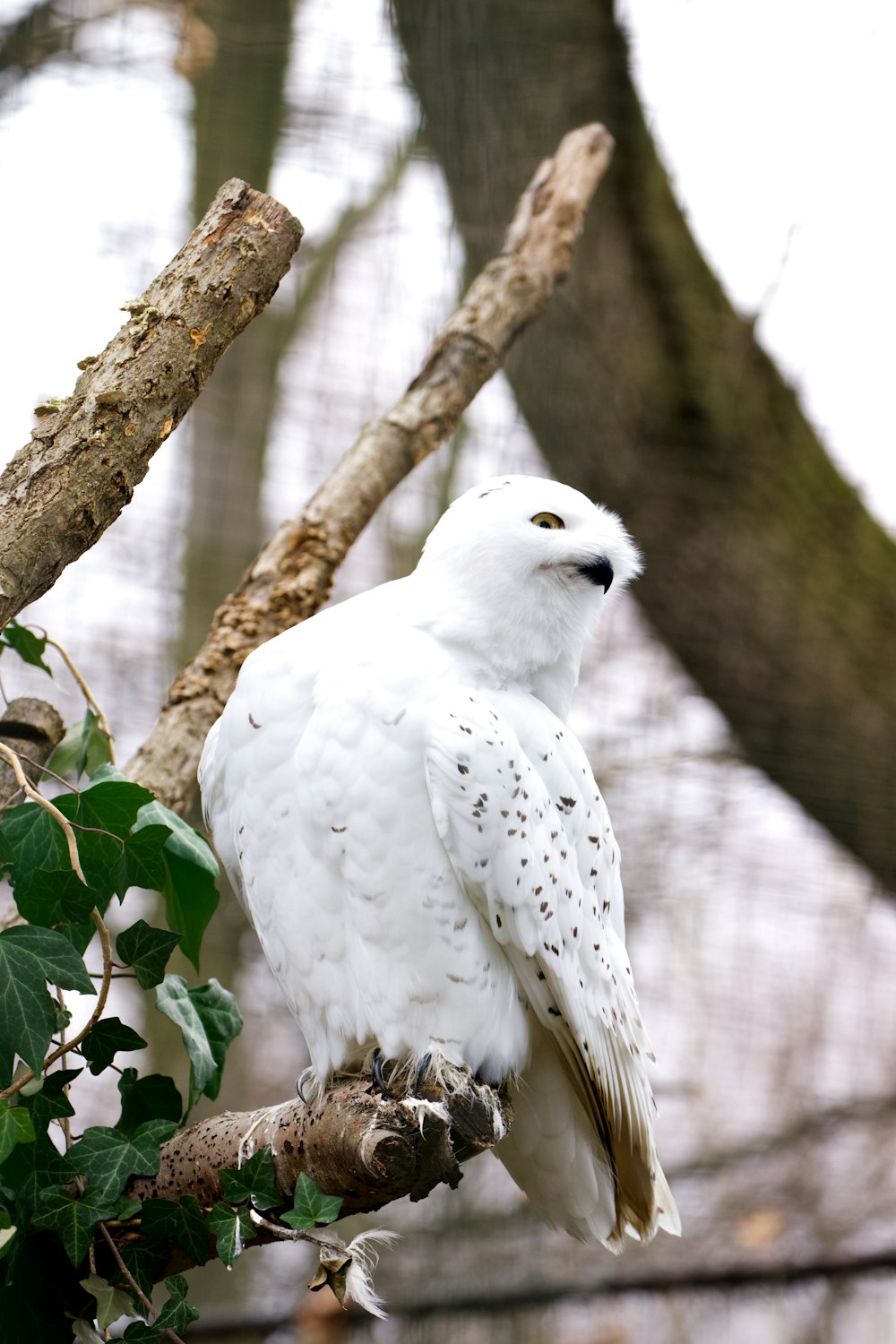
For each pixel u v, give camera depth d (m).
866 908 11.05
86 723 5.26
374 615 5.02
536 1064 5.19
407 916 4.63
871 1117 10.98
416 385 7.16
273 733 4.73
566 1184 5.36
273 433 10.66
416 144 10.20
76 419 4.05
